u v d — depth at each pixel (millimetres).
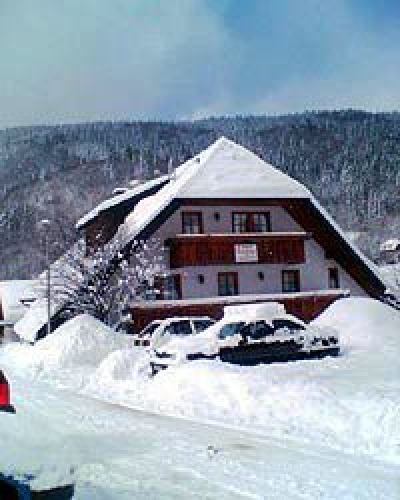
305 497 7793
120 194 45062
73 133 133875
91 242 40906
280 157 112375
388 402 12031
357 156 105875
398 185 98688
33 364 26891
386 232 90750
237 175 36344
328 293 36375
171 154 121375
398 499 7684
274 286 36000
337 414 12109
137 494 7855
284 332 20859
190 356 19297
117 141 126938
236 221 35969
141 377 20344
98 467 9117
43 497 7148
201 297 34500
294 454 10062
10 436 8445
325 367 18859
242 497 7793
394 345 25031
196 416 13805
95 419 13617
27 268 99250
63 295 35469
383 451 10016
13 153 131750
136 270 32906
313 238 37406
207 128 128000
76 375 23062
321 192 104875
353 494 7891
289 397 13578
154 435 11750
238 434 11766
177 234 34719
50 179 119750
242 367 17234
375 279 38000
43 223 43812
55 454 9500
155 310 33156
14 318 67750
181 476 8766
